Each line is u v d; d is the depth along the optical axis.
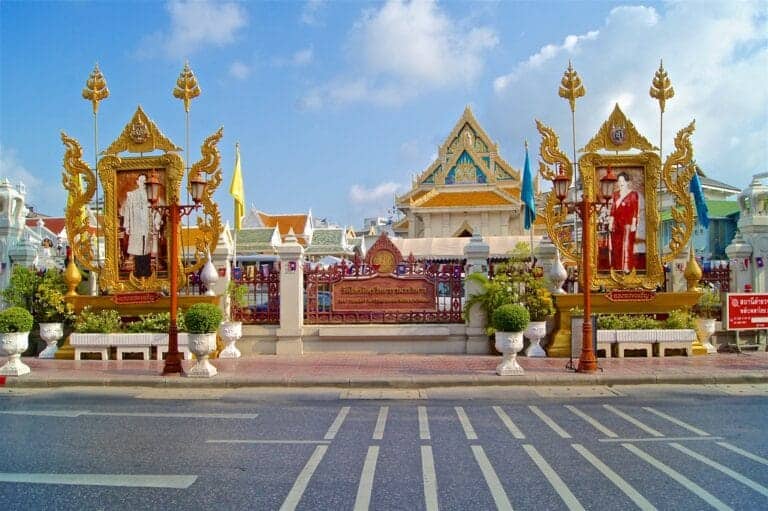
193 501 5.65
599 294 14.88
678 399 10.41
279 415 9.34
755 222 16.20
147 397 10.89
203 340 12.03
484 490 5.88
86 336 14.58
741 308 15.10
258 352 15.34
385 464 6.73
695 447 7.35
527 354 14.60
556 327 15.02
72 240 15.55
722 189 35.16
